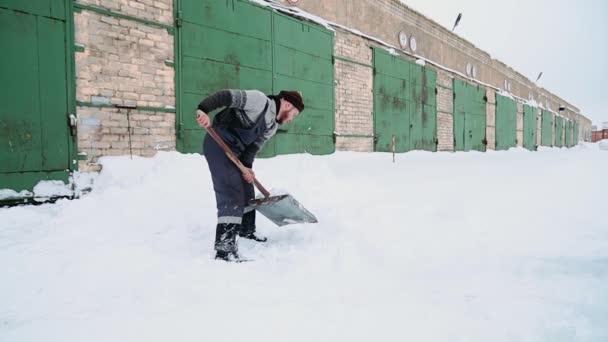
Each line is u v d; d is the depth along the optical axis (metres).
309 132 7.66
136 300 1.61
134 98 4.78
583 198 3.98
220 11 5.88
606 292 1.57
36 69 3.92
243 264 2.09
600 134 48.62
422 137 11.76
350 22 8.88
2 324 1.41
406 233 2.64
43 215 3.31
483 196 4.09
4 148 3.71
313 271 1.95
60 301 1.62
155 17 5.03
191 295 1.65
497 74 17.81
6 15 3.72
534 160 11.02
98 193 4.02
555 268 1.88
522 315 1.39
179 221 3.16
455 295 1.60
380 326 1.33
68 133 4.14
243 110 2.25
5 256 2.23
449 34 13.41
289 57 7.17
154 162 4.75
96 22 4.41
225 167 2.26
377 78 9.62
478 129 15.77
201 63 5.61
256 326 1.35
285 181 4.70
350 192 4.27
